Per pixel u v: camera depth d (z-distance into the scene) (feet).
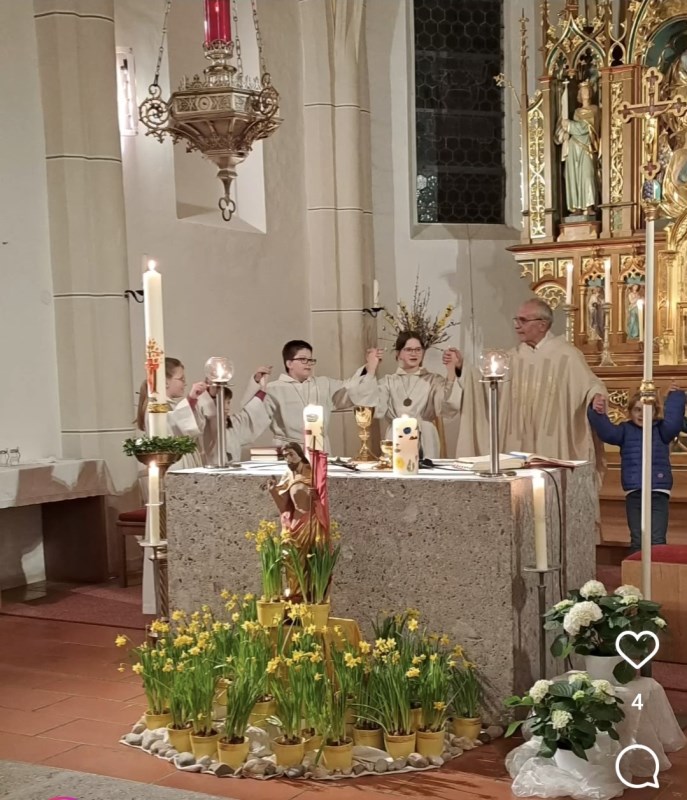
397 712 13.80
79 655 19.65
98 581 26.53
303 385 25.14
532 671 15.11
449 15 37.55
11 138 26.02
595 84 34.01
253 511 16.46
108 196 27.04
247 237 32.65
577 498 16.28
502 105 38.42
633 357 32.73
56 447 27.12
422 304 36.91
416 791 12.91
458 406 24.44
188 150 20.88
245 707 13.74
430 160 37.55
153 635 16.06
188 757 13.82
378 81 36.65
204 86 19.69
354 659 13.67
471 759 13.89
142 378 28.60
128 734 14.99
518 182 38.34
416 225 37.37
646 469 14.89
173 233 29.91
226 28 19.85
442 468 16.19
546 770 12.92
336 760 13.43
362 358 35.40
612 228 33.17
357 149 35.14
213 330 31.19
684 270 32.17
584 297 33.47
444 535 14.88
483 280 37.68
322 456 14.84
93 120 26.78
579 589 15.88
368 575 15.47
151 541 16.53
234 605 16.28
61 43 26.35
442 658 14.43
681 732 14.29
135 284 28.55
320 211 34.88
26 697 17.08
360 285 35.45
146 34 29.37
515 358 25.41
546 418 24.81
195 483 16.88
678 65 32.86
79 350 26.96
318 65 34.50
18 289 26.18
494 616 14.57
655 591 17.76
